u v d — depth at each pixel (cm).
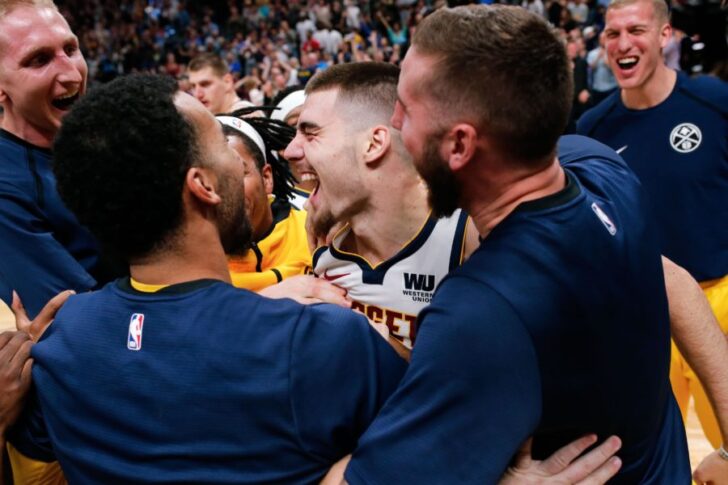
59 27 160
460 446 90
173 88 103
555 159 101
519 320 90
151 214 98
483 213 102
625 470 107
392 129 127
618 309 99
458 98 93
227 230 108
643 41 248
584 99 786
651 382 105
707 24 269
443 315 92
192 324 97
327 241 138
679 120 252
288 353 95
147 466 95
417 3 1289
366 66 131
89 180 97
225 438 94
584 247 97
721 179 248
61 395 101
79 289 155
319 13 1397
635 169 260
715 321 129
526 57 91
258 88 1128
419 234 129
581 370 96
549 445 102
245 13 1554
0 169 159
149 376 96
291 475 95
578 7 1107
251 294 101
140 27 1614
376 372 99
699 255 250
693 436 312
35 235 156
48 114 161
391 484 91
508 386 90
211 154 103
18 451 112
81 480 100
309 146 132
